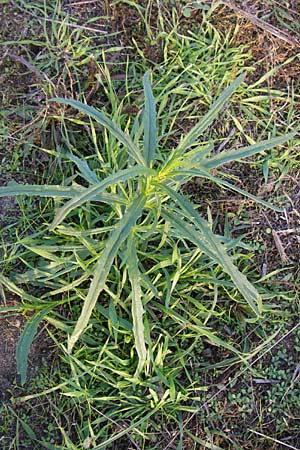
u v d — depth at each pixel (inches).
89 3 85.0
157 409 74.2
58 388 76.2
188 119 84.0
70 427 75.9
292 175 84.9
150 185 60.2
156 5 85.1
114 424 75.9
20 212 79.6
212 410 78.2
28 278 76.5
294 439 79.0
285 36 86.8
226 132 84.6
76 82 82.7
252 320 79.2
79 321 55.6
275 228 83.6
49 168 80.4
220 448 76.9
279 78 86.4
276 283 81.7
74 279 77.6
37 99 81.7
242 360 77.2
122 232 53.6
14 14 83.5
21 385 76.3
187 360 78.4
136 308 60.4
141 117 82.2
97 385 76.5
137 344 61.8
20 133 80.9
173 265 77.7
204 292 79.5
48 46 82.7
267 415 79.2
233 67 84.9
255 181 84.0
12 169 80.3
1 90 82.1
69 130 81.6
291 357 80.7
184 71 82.7
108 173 77.0
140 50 84.5
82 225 76.9
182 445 76.4
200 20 85.9
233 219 82.8
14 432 75.4
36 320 74.5
